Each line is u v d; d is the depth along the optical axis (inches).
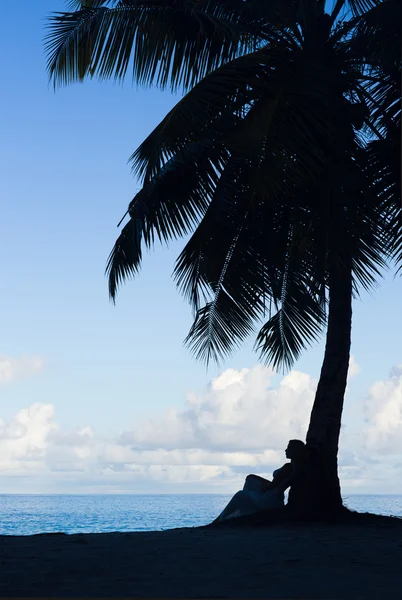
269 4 442.9
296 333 527.8
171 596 175.0
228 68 422.6
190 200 496.7
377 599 172.1
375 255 466.0
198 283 504.4
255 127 408.5
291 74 417.4
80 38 435.8
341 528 382.0
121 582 197.6
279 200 459.2
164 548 277.0
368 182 437.4
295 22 449.1
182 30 438.0
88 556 252.4
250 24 448.8
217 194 488.7
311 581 198.2
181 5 441.1
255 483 442.6
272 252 476.4
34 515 1987.0
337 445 444.5
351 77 444.1
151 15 434.0
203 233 481.7
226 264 489.4
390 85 459.5
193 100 415.5
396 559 243.3
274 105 408.8
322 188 438.3
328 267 454.3
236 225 477.4
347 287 461.4
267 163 405.1
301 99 411.8
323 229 434.9
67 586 191.2
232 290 495.8
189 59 445.4
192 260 500.7
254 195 417.7
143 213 492.1
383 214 438.0
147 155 468.4
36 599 170.2
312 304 501.4
